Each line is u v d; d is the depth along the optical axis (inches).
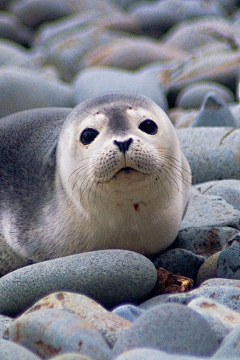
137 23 1862.7
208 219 644.7
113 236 561.9
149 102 567.2
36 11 2028.8
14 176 618.5
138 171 512.7
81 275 506.6
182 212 599.2
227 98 1093.1
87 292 508.1
